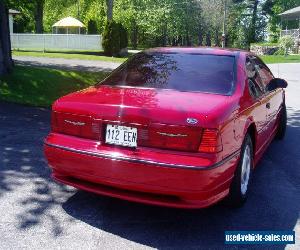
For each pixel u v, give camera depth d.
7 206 4.10
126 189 3.64
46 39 31.30
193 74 4.41
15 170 5.12
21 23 39.56
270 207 4.32
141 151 3.53
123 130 3.62
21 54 23.08
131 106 3.62
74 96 4.10
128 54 32.53
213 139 3.44
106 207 4.18
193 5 54.38
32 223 3.78
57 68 15.79
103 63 20.77
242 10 66.19
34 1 12.50
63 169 3.89
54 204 4.20
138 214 4.05
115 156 3.56
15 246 3.37
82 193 4.50
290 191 4.79
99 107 3.72
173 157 3.43
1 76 10.81
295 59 33.97
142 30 55.72
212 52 4.78
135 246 3.44
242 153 4.14
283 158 6.12
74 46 31.78
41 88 10.86
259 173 5.41
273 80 5.43
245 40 65.31
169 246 3.46
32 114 8.46
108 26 28.95
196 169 3.35
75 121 3.84
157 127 3.50
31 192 4.47
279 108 6.58
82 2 58.75
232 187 4.09
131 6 51.91
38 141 6.45
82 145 3.76
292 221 4.00
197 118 3.45
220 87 4.25
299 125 8.59
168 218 3.99
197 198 3.46
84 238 3.54
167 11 51.06
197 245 3.50
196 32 56.97
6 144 6.21
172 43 60.31
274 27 69.00
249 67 4.96
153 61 4.73
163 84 4.30
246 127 4.20
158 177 3.44
